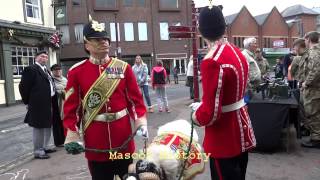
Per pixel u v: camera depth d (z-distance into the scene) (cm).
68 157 712
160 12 4644
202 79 317
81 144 357
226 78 315
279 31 6209
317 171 557
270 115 637
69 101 364
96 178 377
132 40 4550
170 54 4678
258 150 659
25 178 606
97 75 361
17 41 1981
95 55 364
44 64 745
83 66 365
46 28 2189
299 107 686
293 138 714
